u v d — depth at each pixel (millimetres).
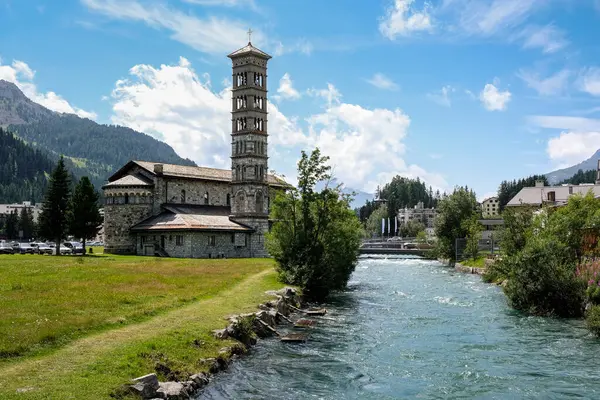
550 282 55156
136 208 124125
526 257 57594
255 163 134375
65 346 29406
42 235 118375
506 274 63562
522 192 156750
